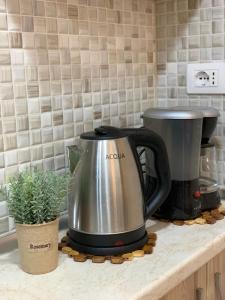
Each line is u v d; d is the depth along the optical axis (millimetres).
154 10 1397
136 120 1370
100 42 1208
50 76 1077
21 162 1029
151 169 1098
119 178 915
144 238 971
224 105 1303
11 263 909
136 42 1337
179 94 1393
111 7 1230
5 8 957
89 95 1193
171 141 1100
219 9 1264
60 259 920
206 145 1221
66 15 1099
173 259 904
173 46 1379
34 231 836
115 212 913
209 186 1214
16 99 1003
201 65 1323
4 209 1004
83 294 773
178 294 900
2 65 964
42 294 777
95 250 921
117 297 762
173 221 1120
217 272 1039
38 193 833
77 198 944
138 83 1362
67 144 1141
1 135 979
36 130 1057
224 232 1044
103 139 914
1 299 764
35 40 1030
